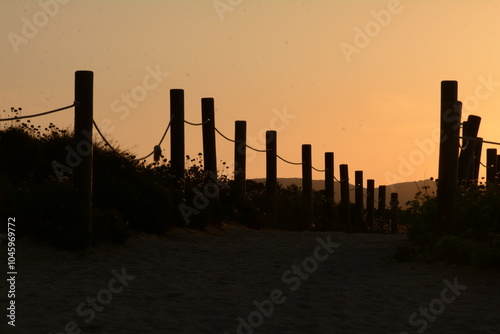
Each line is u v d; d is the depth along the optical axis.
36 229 12.68
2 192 13.95
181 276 10.87
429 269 11.30
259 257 13.74
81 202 13.03
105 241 13.48
